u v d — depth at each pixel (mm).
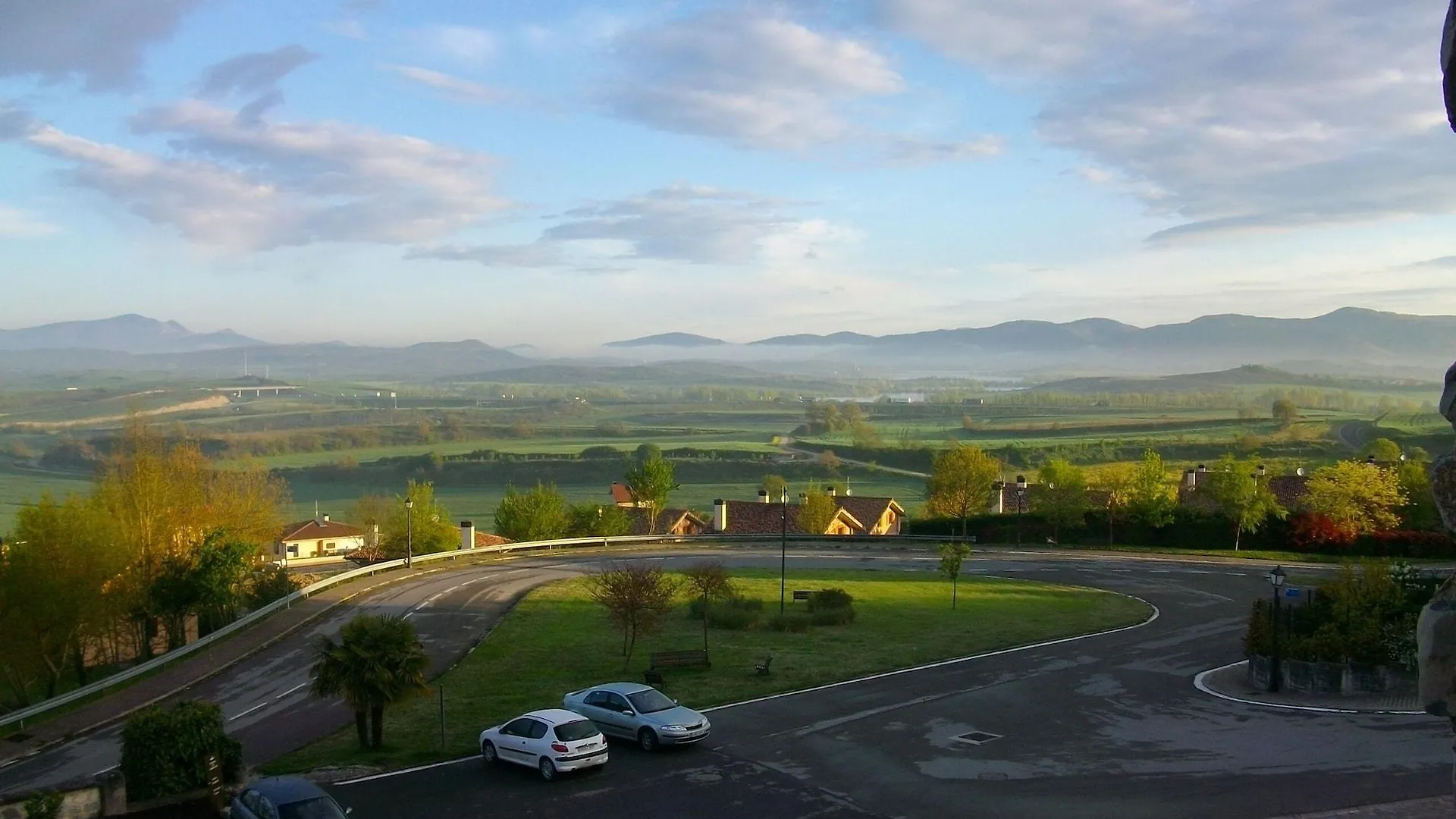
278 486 66000
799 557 70312
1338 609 34281
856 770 25328
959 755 26578
